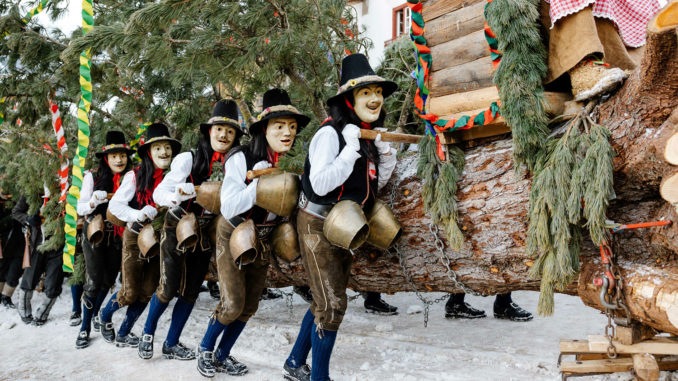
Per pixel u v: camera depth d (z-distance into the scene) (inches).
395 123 195.2
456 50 106.2
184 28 146.6
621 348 87.4
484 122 98.2
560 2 87.4
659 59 71.7
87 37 141.1
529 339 144.4
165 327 181.6
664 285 77.2
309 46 156.6
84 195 167.0
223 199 112.9
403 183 118.3
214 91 201.0
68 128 227.3
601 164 80.1
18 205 217.8
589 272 89.7
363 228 102.8
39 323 197.2
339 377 118.3
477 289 112.7
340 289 106.5
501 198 99.0
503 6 88.4
